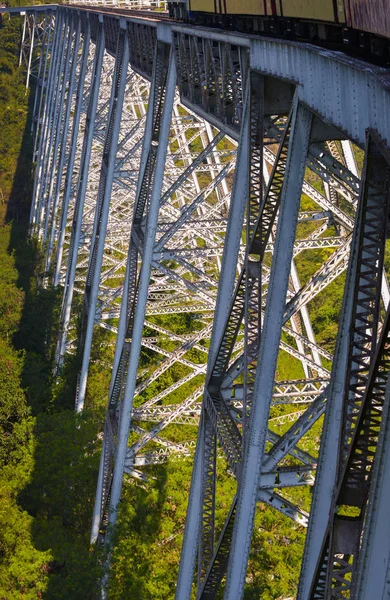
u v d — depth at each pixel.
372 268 10.99
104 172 39.50
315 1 15.34
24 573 24.91
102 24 43.28
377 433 10.34
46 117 75.75
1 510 27.48
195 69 23.53
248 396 16.45
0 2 111.31
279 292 14.74
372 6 12.45
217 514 24.53
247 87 17.08
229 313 17.92
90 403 39.06
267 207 16.22
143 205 28.95
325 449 11.66
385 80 10.27
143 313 25.50
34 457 31.72
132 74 39.59
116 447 26.30
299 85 13.99
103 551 24.61
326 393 15.81
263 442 15.39
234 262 18.23
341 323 11.40
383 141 10.23
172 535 25.34
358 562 9.85
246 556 15.77
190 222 25.89
